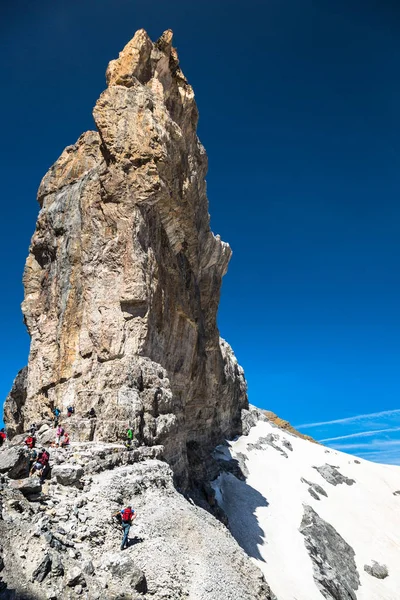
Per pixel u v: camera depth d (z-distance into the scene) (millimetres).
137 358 31438
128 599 13383
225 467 61469
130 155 34844
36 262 42375
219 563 18266
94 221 35875
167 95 42438
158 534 18047
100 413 28188
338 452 92125
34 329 39188
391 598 45562
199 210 47188
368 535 57875
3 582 11594
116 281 33250
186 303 42375
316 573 41875
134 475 22188
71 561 13836
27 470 18375
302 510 56969
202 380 50031
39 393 34875
